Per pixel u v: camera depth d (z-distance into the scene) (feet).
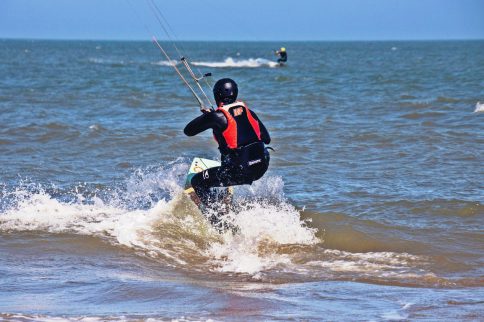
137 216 97.76
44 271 75.87
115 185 122.72
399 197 111.14
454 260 83.30
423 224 97.71
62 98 286.25
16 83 380.78
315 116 219.41
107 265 79.46
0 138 169.68
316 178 126.00
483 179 124.16
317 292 69.31
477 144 159.43
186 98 291.38
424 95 290.97
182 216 93.20
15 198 111.96
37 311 59.98
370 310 62.08
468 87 335.67
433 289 71.82
